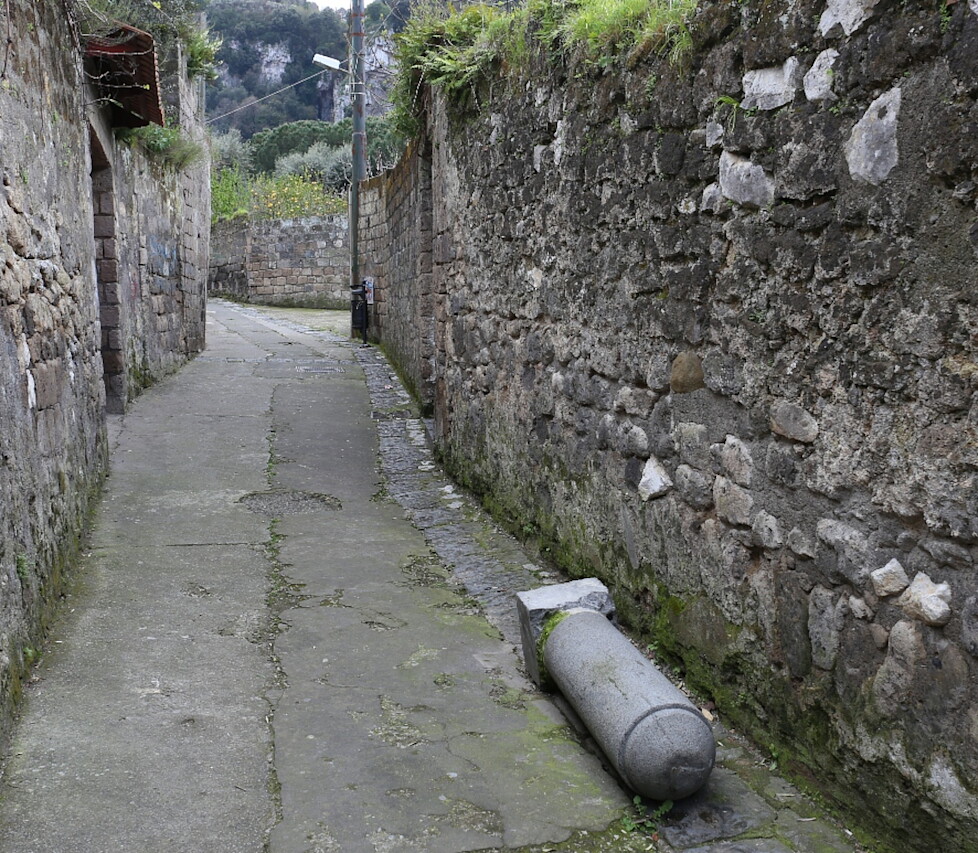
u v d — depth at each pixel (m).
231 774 3.02
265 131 38.84
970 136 2.21
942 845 2.40
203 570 5.06
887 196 2.49
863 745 2.67
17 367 3.76
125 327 8.93
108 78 7.50
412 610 4.57
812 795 2.92
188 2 12.02
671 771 2.76
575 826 2.78
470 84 6.22
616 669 3.14
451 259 6.97
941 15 2.29
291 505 6.41
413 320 10.35
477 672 3.87
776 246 2.99
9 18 3.96
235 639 4.15
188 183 12.57
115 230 8.48
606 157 4.21
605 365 4.35
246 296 25.31
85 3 5.89
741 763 3.14
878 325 2.55
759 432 3.13
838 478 2.73
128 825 2.73
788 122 2.90
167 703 3.51
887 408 2.53
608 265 4.26
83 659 3.88
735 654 3.33
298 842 2.67
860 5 2.56
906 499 2.47
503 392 5.87
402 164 11.35
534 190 5.14
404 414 9.46
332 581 4.96
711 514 3.48
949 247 2.30
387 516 6.26
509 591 4.84
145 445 7.79
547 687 3.68
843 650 2.75
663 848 2.68
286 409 9.47
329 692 3.65
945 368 2.32
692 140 3.47
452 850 2.65
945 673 2.37
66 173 5.33
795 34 2.85
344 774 3.04
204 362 12.41
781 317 2.98
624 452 4.18
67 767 3.03
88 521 5.64
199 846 2.64
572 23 4.50
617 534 4.30
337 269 24.02
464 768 3.09
